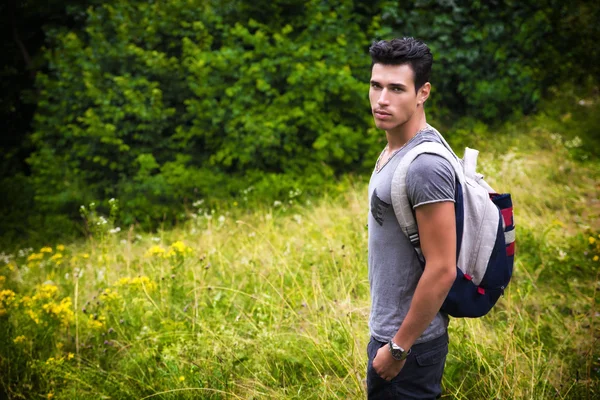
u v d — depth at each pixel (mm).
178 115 8531
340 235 5297
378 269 1965
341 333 3523
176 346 3627
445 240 1764
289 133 7781
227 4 8461
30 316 4012
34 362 3639
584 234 4887
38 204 8445
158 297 4324
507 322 3582
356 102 7996
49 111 8984
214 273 4789
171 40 8625
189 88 8367
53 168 8273
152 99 7953
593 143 7992
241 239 5637
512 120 9000
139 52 8102
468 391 2982
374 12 8883
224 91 8055
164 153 8336
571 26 9539
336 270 4414
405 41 1845
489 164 6977
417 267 1901
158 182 7730
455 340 3389
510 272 1995
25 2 10336
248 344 3621
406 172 1788
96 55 8297
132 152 8180
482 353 3219
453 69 8711
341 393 3096
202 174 7902
